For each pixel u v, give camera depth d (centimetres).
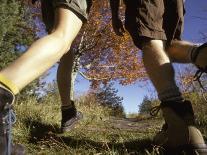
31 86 466
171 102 84
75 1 77
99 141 121
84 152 103
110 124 188
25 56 64
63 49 72
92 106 342
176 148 84
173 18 94
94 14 686
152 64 87
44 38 70
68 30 74
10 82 60
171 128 85
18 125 139
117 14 106
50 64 68
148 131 148
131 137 127
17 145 65
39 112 182
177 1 94
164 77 86
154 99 355
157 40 89
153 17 89
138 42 91
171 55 92
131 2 93
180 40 94
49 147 112
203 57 79
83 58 743
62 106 138
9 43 595
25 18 666
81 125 165
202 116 180
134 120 234
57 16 77
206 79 158
